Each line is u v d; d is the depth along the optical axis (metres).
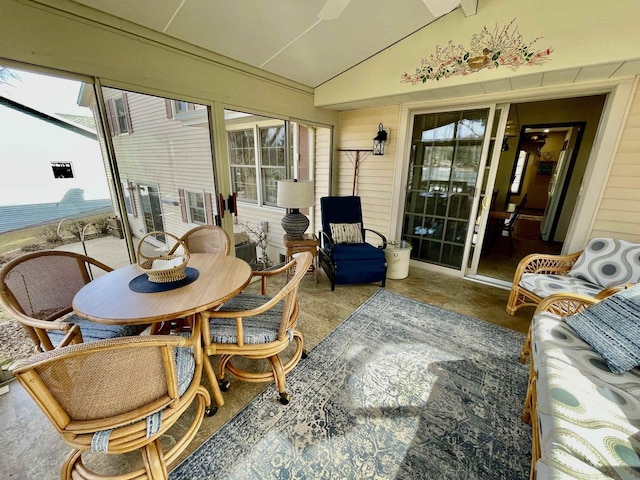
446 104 3.04
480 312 2.56
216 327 1.52
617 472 0.81
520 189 8.43
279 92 3.02
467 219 3.25
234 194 2.76
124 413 0.93
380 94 2.91
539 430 1.04
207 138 2.57
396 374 1.78
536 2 1.98
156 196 2.61
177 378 1.09
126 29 1.79
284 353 1.99
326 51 2.59
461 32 2.31
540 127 4.79
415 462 1.25
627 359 1.21
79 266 1.71
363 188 3.97
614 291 1.78
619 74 2.13
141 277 1.59
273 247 4.91
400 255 3.24
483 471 1.22
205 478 1.18
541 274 2.40
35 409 1.52
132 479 1.03
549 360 1.29
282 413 1.50
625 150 2.24
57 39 1.54
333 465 1.24
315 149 4.24
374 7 2.05
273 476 1.19
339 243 3.20
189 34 2.02
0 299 1.25
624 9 1.73
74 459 1.08
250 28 2.07
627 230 2.33
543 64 2.04
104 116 1.84
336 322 2.39
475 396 1.62
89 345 0.78
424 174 3.50
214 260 1.90
